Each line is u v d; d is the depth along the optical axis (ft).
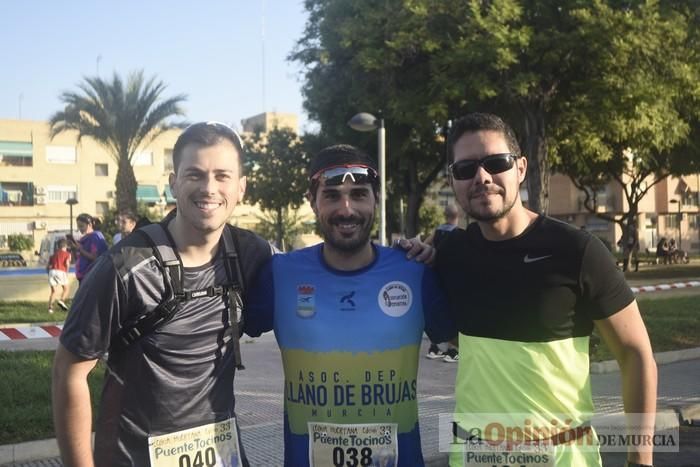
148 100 90.33
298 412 9.48
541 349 8.90
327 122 73.05
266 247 9.89
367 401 9.30
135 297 8.26
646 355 9.04
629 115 53.47
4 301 59.00
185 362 8.50
